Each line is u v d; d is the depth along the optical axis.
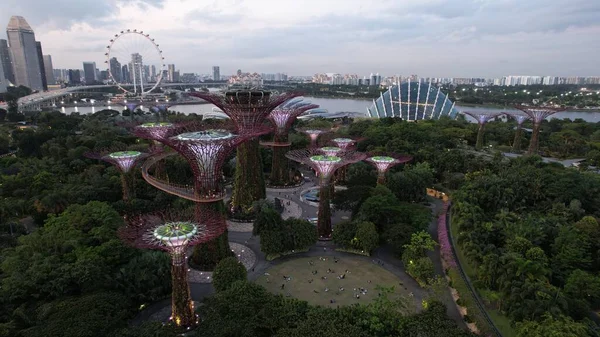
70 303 40.84
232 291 44.53
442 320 41.47
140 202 77.31
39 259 49.75
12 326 38.97
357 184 86.50
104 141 112.44
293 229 65.56
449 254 62.66
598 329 41.19
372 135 130.62
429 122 161.12
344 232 67.38
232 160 109.62
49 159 103.56
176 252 45.47
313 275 60.34
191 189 65.75
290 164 115.50
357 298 54.03
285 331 38.66
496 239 62.31
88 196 77.62
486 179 80.12
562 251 55.28
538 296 44.56
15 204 73.62
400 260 65.19
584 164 107.19
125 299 44.28
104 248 52.81
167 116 181.50
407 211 69.38
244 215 82.19
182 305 46.84
